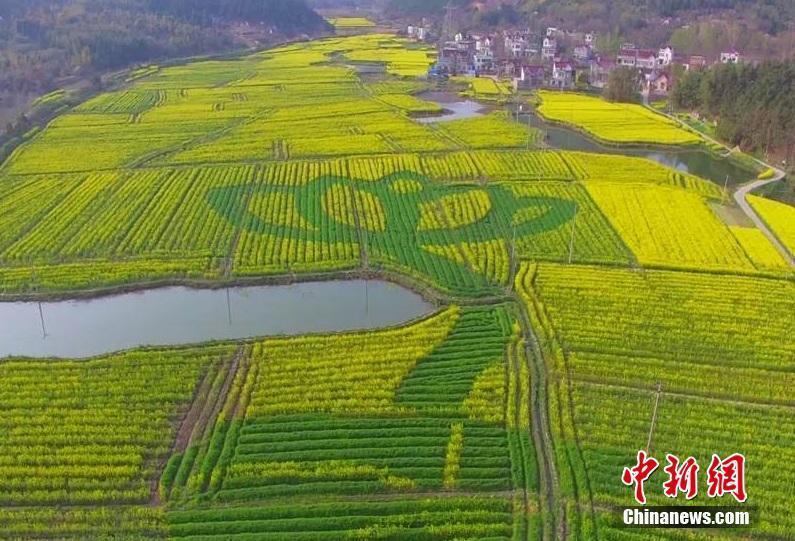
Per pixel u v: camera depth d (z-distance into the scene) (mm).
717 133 102125
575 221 66062
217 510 32312
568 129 110562
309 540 30734
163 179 80312
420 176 81125
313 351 44562
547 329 46844
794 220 67250
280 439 36844
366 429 37594
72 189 76750
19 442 36719
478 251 59688
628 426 37719
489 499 32969
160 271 56188
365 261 58469
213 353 44531
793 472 34531
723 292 52094
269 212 69125
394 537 30984
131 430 37469
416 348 44719
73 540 30734
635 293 51906
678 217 67562
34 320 50469
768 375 42312
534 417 38719
